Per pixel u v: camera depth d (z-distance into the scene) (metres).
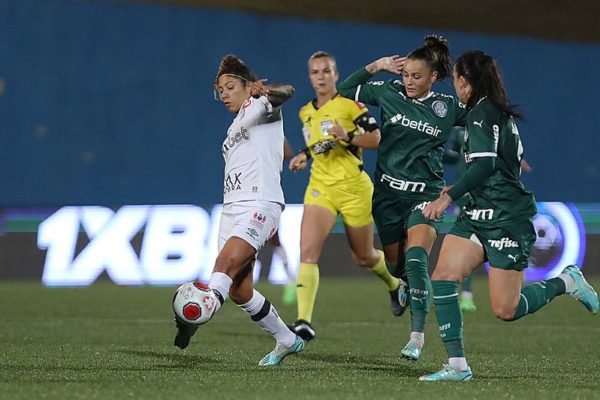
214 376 21.41
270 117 23.23
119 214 57.91
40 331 33.75
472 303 43.44
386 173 28.05
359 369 23.61
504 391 19.50
